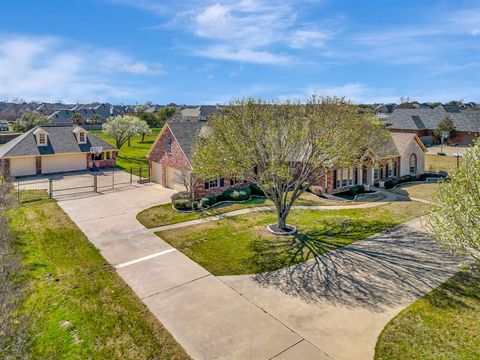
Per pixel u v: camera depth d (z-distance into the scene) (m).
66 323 10.49
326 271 14.13
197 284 13.09
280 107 20.42
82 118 93.56
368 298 12.02
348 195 28.94
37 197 26.38
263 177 17.95
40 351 9.18
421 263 14.86
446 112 62.41
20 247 16.44
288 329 10.27
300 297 12.10
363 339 9.78
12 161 34.47
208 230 19.19
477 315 10.91
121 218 21.39
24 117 62.09
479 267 12.79
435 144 60.94
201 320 10.75
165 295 12.28
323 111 19.19
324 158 18.36
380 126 29.11
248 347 9.46
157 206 24.27
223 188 27.59
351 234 18.58
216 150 18.80
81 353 9.18
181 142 27.89
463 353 9.12
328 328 10.30
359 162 25.95
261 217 21.70
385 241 17.53
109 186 30.89
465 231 8.89
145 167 40.88
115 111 118.88
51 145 37.12
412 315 10.94
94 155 40.34
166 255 15.81
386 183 31.53
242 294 12.34
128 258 15.48
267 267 14.52
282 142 18.56
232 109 19.67
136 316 10.94
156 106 130.00
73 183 32.00
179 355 9.16
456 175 9.66
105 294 12.30
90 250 16.33
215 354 9.20
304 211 23.20
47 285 12.84
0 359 7.62
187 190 25.67
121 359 9.00
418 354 9.12
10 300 10.02
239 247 16.72
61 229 19.20
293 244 17.08
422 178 36.44
